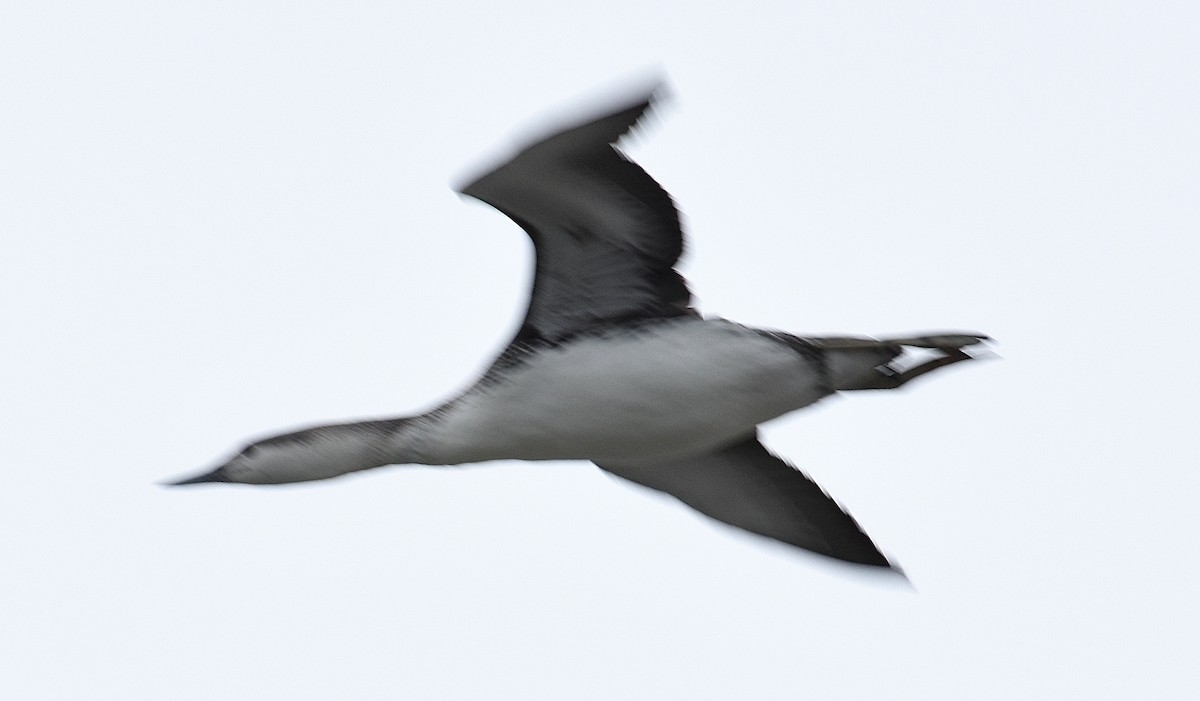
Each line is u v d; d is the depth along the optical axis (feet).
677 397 45.65
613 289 45.32
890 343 44.70
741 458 51.60
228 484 48.62
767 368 45.34
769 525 53.26
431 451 47.26
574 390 45.83
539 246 44.52
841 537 52.49
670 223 43.70
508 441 46.85
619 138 40.24
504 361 46.42
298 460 48.11
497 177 41.93
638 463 51.37
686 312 45.62
